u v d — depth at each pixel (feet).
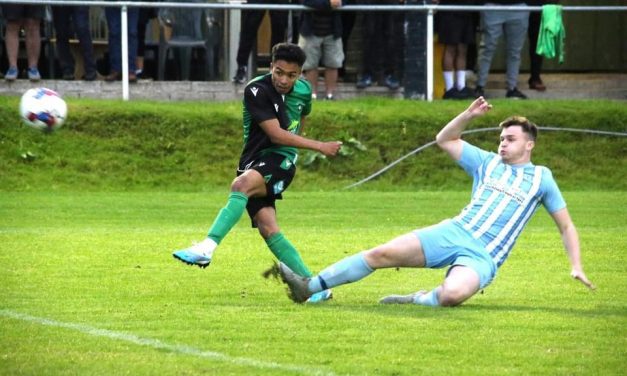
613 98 146.61
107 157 121.90
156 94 134.72
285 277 59.93
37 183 117.39
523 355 48.47
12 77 130.31
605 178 124.98
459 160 61.16
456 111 130.93
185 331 52.85
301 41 132.16
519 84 147.84
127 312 57.47
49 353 48.16
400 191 120.47
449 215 100.94
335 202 109.40
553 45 137.08
